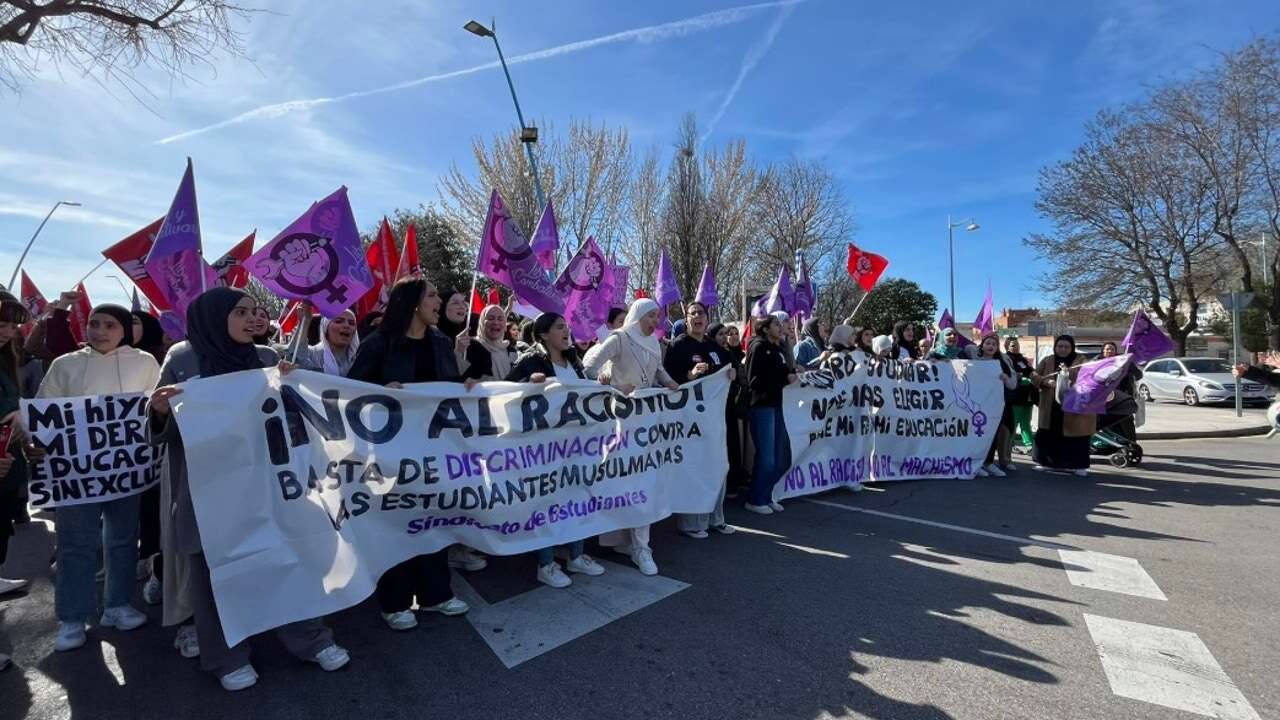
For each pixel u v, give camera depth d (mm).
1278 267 22812
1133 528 5691
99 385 3756
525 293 5938
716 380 5215
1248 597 4145
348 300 4496
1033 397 9117
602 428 4527
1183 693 3029
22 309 4105
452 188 23219
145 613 4012
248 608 2982
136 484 3703
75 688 3129
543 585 4344
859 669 3238
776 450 6137
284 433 3209
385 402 3635
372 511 3533
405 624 3672
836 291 33406
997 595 4164
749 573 4551
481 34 15164
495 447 4012
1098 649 3443
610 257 22250
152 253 4223
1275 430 7344
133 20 9344
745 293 14930
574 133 23641
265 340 4891
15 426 3441
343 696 3027
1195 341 38688
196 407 2953
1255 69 20516
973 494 7016
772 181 31703
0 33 8812
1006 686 3088
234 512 2992
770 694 3023
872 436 7336
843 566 4699
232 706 2961
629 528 4613
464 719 2852
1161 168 22297
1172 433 11797
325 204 4426
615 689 3072
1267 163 21000
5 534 3979
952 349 9648
